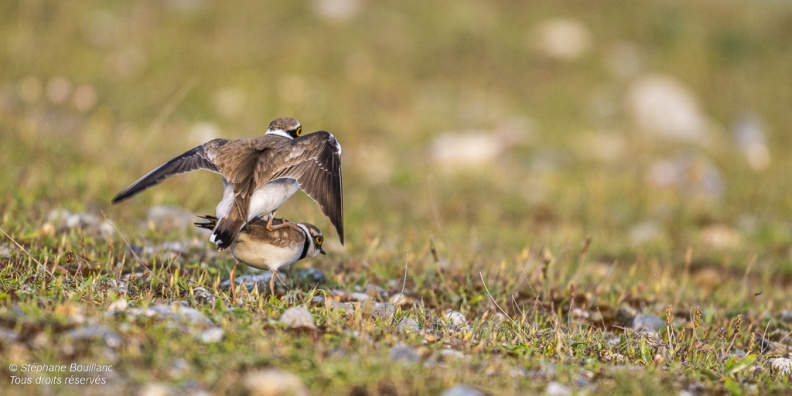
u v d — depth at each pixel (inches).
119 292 295.0
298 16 1082.1
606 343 308.5
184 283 318.0
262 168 300.4
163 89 880.9
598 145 935.7
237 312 277.9
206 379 214.1
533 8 1217.4
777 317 412.8
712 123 1070.4
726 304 423.2
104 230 408.2
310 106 916.6
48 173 521.0
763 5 1354.6
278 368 226.1
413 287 386.3
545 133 949.2
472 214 649.0
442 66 1069.1
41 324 237.8
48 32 916.6
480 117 961.5
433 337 285.0
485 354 271.1
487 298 373.7
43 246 364.8
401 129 908.6
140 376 210.1
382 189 697.6
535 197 707.4
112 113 802.2
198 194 540.1
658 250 565.3
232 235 286.5
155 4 1023.0
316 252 328.2
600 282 427.8
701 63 1172.5
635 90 1071.0
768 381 273.4
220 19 1032.2
